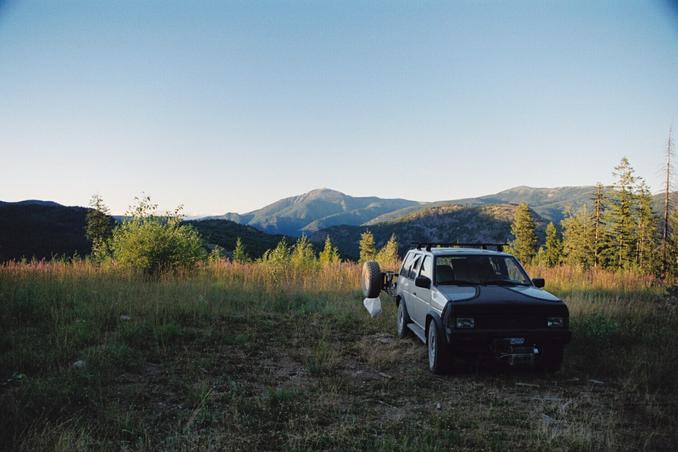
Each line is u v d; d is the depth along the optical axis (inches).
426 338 312.2
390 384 259.9
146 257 680.4
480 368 294.5
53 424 185.0
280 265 765.9
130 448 169.3
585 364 300.2
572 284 754.2
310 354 316.2
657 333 366.6
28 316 384.5
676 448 180.4
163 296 479.8
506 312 268.5
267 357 312.5
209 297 510.0
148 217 724.0
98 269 694.5
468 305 268.5
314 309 493.7
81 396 217.8
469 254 331.9
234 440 180.2
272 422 199.2
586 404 232.7
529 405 229.9
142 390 237.3
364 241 2751.0
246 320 428.1
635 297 609.0
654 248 1528.1
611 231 1731.1
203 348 326.6
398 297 405.7
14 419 183.8
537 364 288.7
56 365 267.4
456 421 205.0
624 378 274.1
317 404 222.1
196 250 741.9
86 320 367.9
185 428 185.9
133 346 319.0
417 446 174.6
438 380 270.5
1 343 299.9
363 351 327.9
